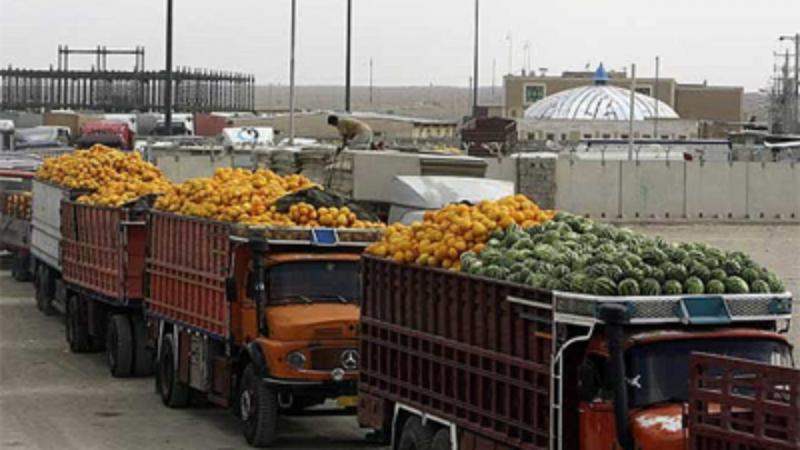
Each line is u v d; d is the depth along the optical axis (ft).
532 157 178.19
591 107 367.45
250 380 63.21
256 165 133.18
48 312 109.60
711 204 182.29
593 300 41.24
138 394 76.48
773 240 158.92
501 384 46.14
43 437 64.28
